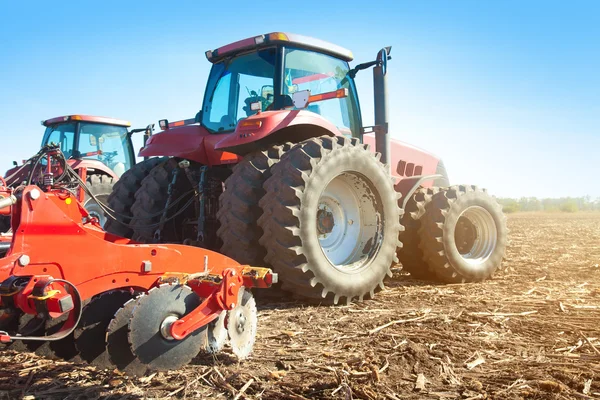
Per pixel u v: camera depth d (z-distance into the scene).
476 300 4.82
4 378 2.77
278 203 4.28
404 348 3.26
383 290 5.07
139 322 2.47
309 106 5.21
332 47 5.39
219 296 2.76
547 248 10.16
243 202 4.43
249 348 3.07
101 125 9.41
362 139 5.95
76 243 2.54
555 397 2.49
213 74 5.62
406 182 5.86
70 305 2.31
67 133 9.23
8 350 2.97
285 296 4.84
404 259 6.09
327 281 4.42
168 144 5.34
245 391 2.60
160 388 2.63
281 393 2.56
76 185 3.55
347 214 4.98
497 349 3.29
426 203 5.95
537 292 5.26
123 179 6.12
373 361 3.03
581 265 7.40
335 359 3.08
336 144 4.63
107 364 2.70
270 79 5.14
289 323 3.94
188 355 2.65
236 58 5.40
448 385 2.68
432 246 5.78
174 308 2.60
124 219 5.96
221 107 5.44
